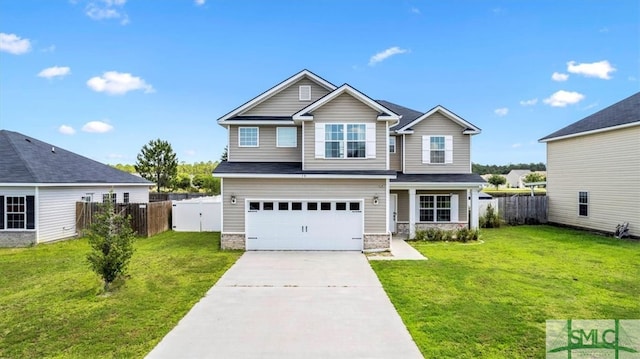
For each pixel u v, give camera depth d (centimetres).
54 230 1673
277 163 1584
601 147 1836
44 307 766
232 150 1619
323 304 790
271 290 894
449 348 578
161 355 557
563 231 1927
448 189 1778
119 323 680
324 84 1666
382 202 1426
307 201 1425
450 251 1394
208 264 1170
